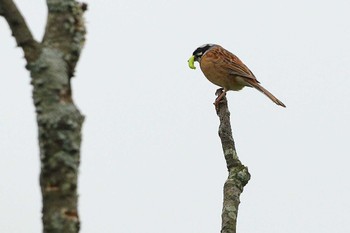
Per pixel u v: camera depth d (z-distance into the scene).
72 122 4.83
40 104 4.82
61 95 4.86
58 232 4.64
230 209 7.19
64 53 4.96
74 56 5.02
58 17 5.04
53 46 4.96
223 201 7.34
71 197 4.74
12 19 4.86
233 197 7.33
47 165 4.74
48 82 4.84
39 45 4.94
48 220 4.67
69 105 4.87
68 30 5.04
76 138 4.85
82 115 4.95
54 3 5.06
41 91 4.83
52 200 4.70
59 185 4.72
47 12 5.11
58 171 4.73
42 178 4.76
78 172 4.84
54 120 4.78
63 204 4.70
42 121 4.79
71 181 4.75
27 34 4.90
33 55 4.89
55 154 4.75
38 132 4.82
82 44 5.10
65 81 4.91
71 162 4.78
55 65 4.89
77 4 5.14
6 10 4.84
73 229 4.68
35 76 4.86
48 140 4.77
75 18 5.09
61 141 4.77
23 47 4.89
